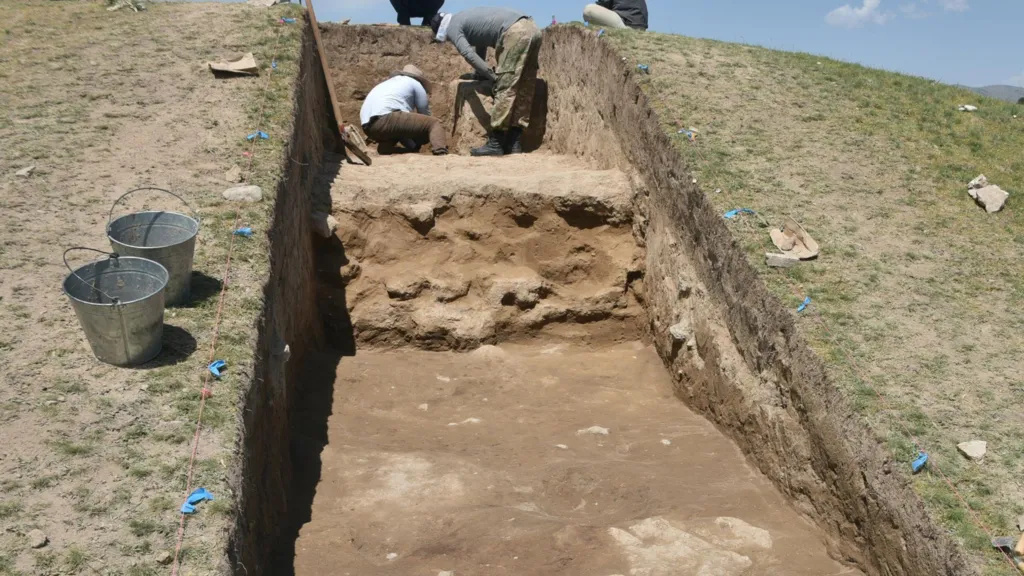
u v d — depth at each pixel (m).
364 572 4.06
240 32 8.70
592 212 7.57
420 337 7.36
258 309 4.66
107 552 3.02
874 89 8.59
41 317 4.34
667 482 5.13
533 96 10.02
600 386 6.88
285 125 6.87
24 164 5.94
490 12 9.45
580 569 4.10
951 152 7.41
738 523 4.56
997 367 4.89
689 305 6.53
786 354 5.17
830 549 4.44
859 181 6.90
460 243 7.50
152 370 4.03
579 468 5.25
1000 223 6.46
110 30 8.80
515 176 7.74
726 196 6.40
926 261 5.95
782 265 5.67
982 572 3.53
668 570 4.10
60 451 3.44
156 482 3.37
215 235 5.25
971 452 4.14
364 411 6.27
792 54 9.52
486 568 4.11
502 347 7.46
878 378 4.71
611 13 10.41
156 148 6.36
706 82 8.20
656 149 7.28
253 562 3.53
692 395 6.39
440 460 5.37
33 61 7.86
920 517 3.86
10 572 2.85
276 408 4.89
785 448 5.02
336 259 7.31
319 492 4.96
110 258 4.03
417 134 9.54
